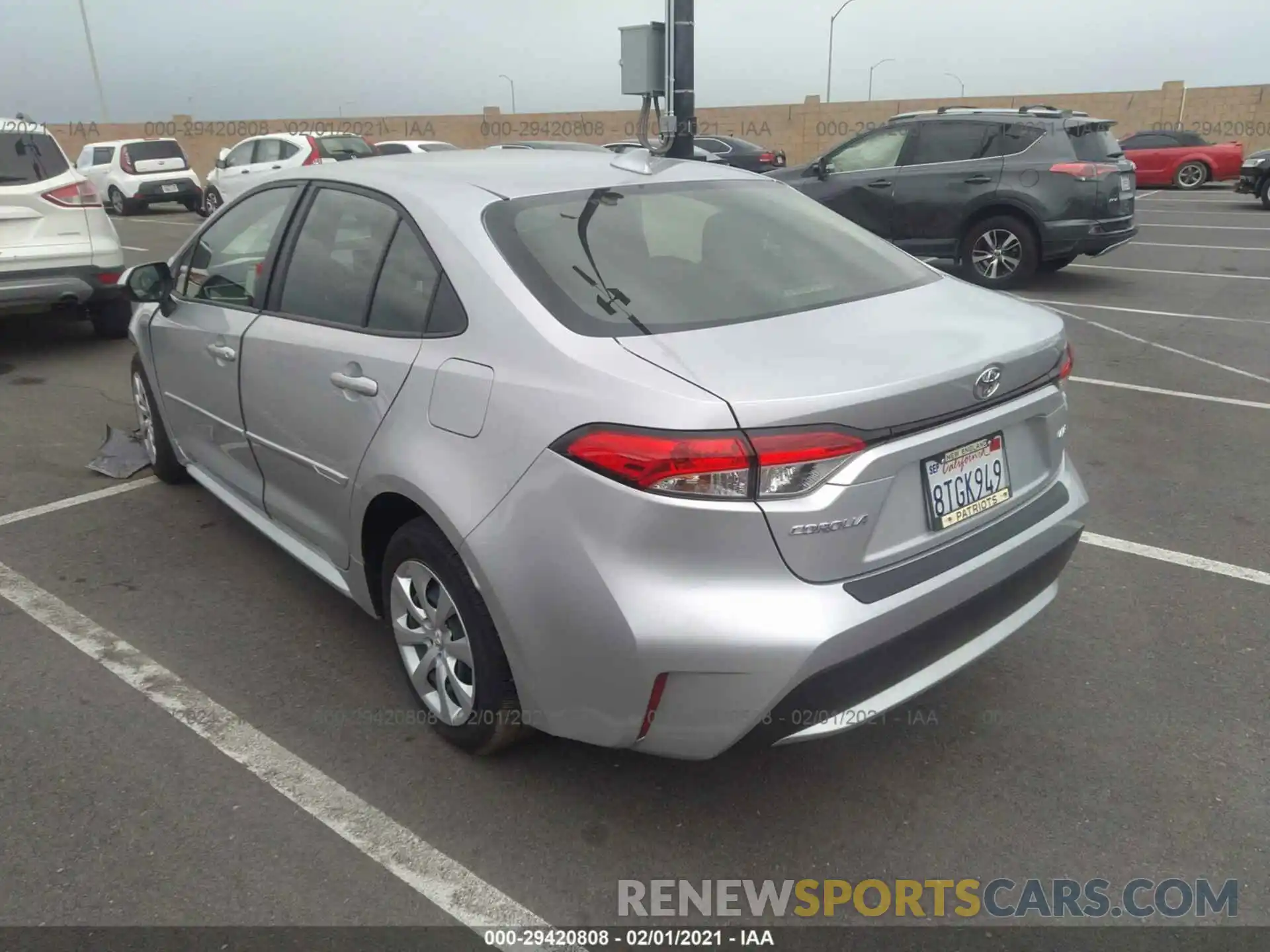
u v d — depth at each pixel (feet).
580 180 10.30
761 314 8.71
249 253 12.19
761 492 7.09
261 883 8.17
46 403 21.61
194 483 16.87
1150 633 11.87
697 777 9.43
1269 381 22.34
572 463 7.52
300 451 10.82
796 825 8.82
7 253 23.38
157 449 16.30
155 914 7.85
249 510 13.08
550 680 8.08
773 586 7.26
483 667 8.75
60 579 13.43
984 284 34.42
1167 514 15.25
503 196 9.62
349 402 9.78
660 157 11.90
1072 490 9.72
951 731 10.08
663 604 7.24
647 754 8.79
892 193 35.22
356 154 62.23
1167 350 25.35
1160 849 8.50
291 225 11.48
